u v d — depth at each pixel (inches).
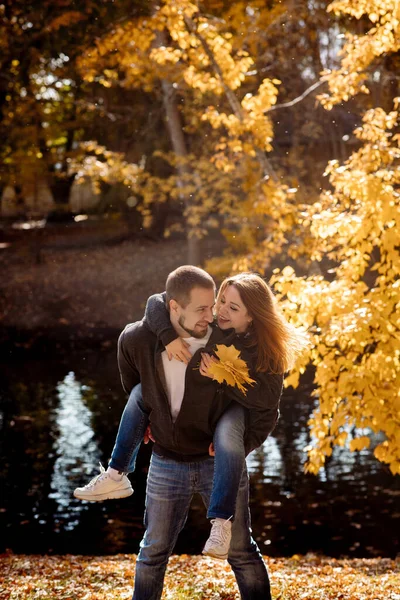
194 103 664.4
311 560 305.0
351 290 279.0
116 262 1103.6
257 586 140.8
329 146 739.4
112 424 585.3
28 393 678.5
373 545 367.2
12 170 1034.7
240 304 137.9
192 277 133.5
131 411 142.8
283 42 641.0
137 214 1202.0
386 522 395.9
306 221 297.6
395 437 266.1
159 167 961.5
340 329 265.6
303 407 634.8
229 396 133.6
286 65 650.2
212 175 698.8
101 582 230.2
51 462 498.3
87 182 914.7
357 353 273.0
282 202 366.9
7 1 764.0
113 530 390.3
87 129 1040.8
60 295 1007.6
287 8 573.3
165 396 135.2
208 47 391.2
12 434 558.6
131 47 525.0
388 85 561.6
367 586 218.2
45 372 754.8
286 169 729.6
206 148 713.6
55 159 1027.3
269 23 578.6
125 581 230.7
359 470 480.4
